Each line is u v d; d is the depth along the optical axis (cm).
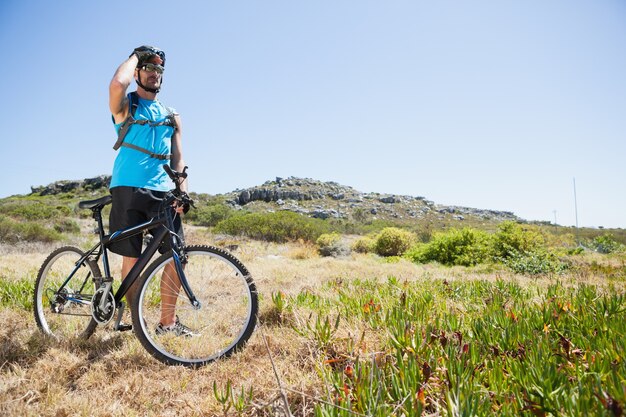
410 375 180
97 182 7831
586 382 163
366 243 2075
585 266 992
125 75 264
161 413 194
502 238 1253
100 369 238
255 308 260
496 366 182
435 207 9694
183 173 270
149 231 279
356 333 260
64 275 403
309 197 9362
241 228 2527
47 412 190
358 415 154
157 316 349
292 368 223
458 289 444
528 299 395
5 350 260
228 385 180
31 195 7719
